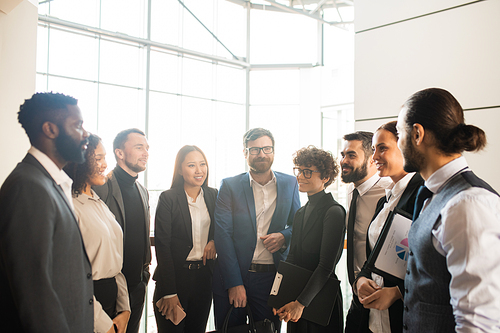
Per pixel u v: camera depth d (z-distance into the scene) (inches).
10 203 42.4
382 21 102.0
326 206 71.4
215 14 450.9
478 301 34.0
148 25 397.1
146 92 397.7
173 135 417.7
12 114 124.3
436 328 40.5
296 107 470.9
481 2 85.9
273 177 92.3
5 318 43.5
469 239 35.1
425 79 94.4
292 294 69.0
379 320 59.8
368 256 63.0
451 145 40.6
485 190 37.4
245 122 474.9
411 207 55.2
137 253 83.0
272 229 88.8
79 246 49.7
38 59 335.3
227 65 461.1
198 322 90.0
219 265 86.7
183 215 90.1
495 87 84.1
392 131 61.2
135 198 85.4
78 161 51.2
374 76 103.5
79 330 48.3
